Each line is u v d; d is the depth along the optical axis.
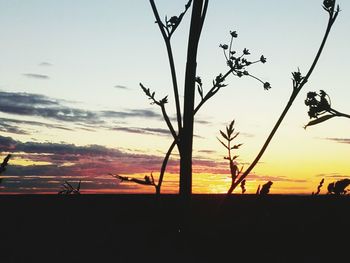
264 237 2.80
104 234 3.38
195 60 3.41
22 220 4.04
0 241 3.50
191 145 3.36
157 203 3.22
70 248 3.25
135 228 3.27
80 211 3.86
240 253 2.72
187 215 3.16
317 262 2.49
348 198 2.82
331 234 2.76
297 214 2.86
